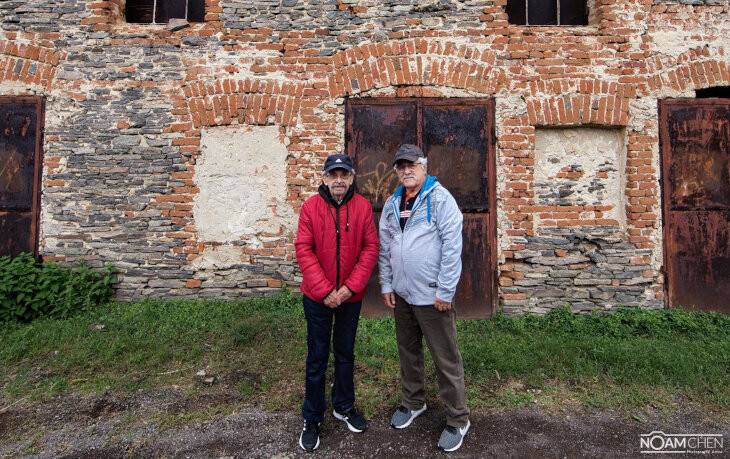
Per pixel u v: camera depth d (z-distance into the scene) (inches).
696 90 185.0
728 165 183.3
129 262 185.2
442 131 184.5
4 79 183.8
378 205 185.3
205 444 102.4
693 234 182.1
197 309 173.2
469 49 183.3
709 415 113.5
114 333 153.6
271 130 185.3
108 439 103.8
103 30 185.6
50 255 183.5
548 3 199.5
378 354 144.1
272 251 185.9
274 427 108.8
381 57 184.1
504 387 126.5
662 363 133.6
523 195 181.5
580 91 181.0
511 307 180.7
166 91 185.2
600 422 111.3
